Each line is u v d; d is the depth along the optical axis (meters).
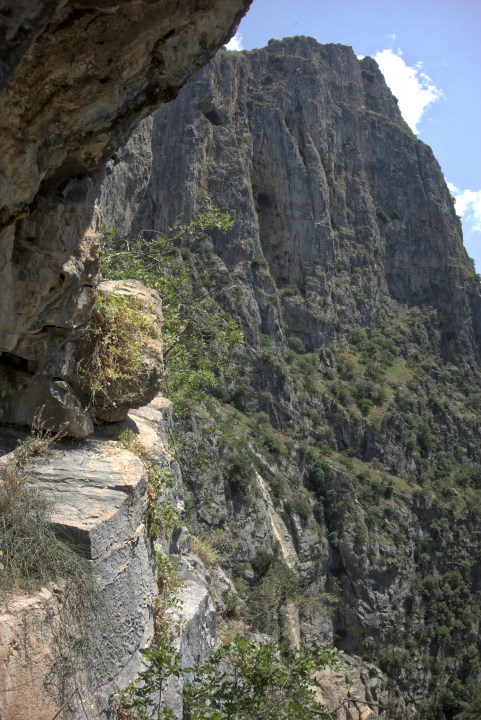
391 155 103.25
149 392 6.49
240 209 76.06
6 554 4.06
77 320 5.54
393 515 61.41
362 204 95.94
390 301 93.75
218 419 48.56
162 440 8.17
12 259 4.63
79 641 4.15
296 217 84.06
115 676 4.75
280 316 75.44
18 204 4.16
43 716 3.77
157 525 6.15
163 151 75.06
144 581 5.61
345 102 100.50
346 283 87.75
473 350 95.12
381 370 79.38
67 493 4.95
